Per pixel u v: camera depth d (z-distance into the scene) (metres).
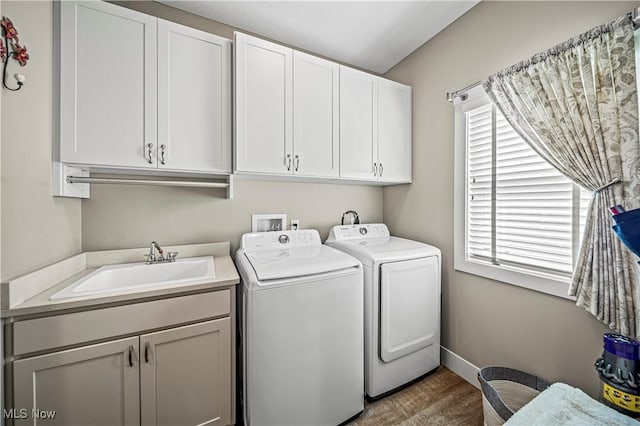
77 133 1.22
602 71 1.09
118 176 1.59
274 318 1.25
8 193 0.94
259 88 1.59
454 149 1.84
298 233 1.96
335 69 1.87
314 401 1.34
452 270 1.88
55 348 0.99
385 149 2.10
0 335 0.91
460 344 1.83
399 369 1.65
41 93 1.10
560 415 0.94
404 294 1.65
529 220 1.46
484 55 1.65
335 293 1.41
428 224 2.08
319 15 1.78
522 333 1.47
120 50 1.30
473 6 1.71
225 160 1.56
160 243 1.71
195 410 1.24
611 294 1.08
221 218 1.89
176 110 1.43
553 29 1.31
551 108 1.27
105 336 1.06
